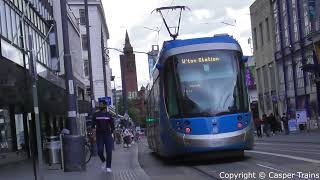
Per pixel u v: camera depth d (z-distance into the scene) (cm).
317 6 4212
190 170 1698
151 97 2525
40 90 2838
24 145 2938
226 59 1897
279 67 5478
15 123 2791
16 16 2848
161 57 1984
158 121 2103
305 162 1623
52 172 1744
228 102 1850
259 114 6353
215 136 1805
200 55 1895
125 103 9119
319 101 4362
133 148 4050
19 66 2627
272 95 5772
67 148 1731
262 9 5916
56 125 4338
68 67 1805
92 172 1703
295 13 4844
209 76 1875
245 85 1902
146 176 1580
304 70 4156
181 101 1856
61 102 3856
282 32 5281
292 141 3016
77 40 5953
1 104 2423
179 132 1838
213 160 1989
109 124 1683
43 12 3944
